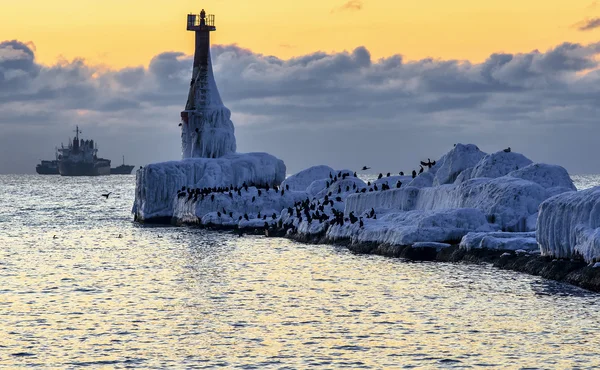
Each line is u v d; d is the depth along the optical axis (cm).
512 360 11219
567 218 15975
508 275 16538
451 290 15450
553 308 13725
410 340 12250
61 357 11588
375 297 15212
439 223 19975
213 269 19362
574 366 10925
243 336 12631
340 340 12319
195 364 11238
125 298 15712
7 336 12700
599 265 14875
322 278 17425
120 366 11175
